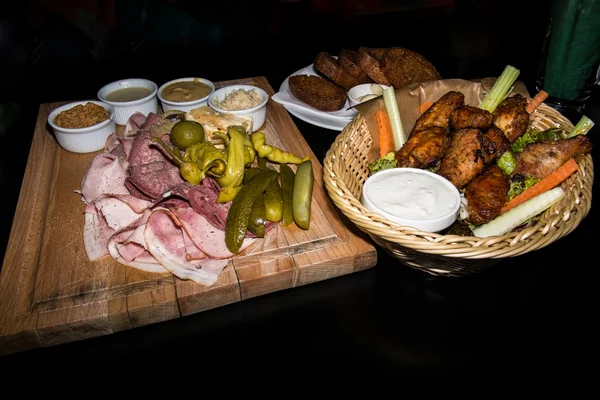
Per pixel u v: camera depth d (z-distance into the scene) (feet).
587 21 1.51
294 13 2.43
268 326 1.02
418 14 2.42
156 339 1.01
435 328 0.99
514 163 1.24
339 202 1.00
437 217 1.02
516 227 1.15
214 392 0.88
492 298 1.06
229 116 1.55
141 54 2.19
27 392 0.89
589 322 1.00
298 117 1.74
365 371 0.91
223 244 1.16
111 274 1.13
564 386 0.88
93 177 1.32
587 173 1.13
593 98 1.76
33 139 1.63
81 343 1.02
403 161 1.21
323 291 1.11
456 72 1.92
